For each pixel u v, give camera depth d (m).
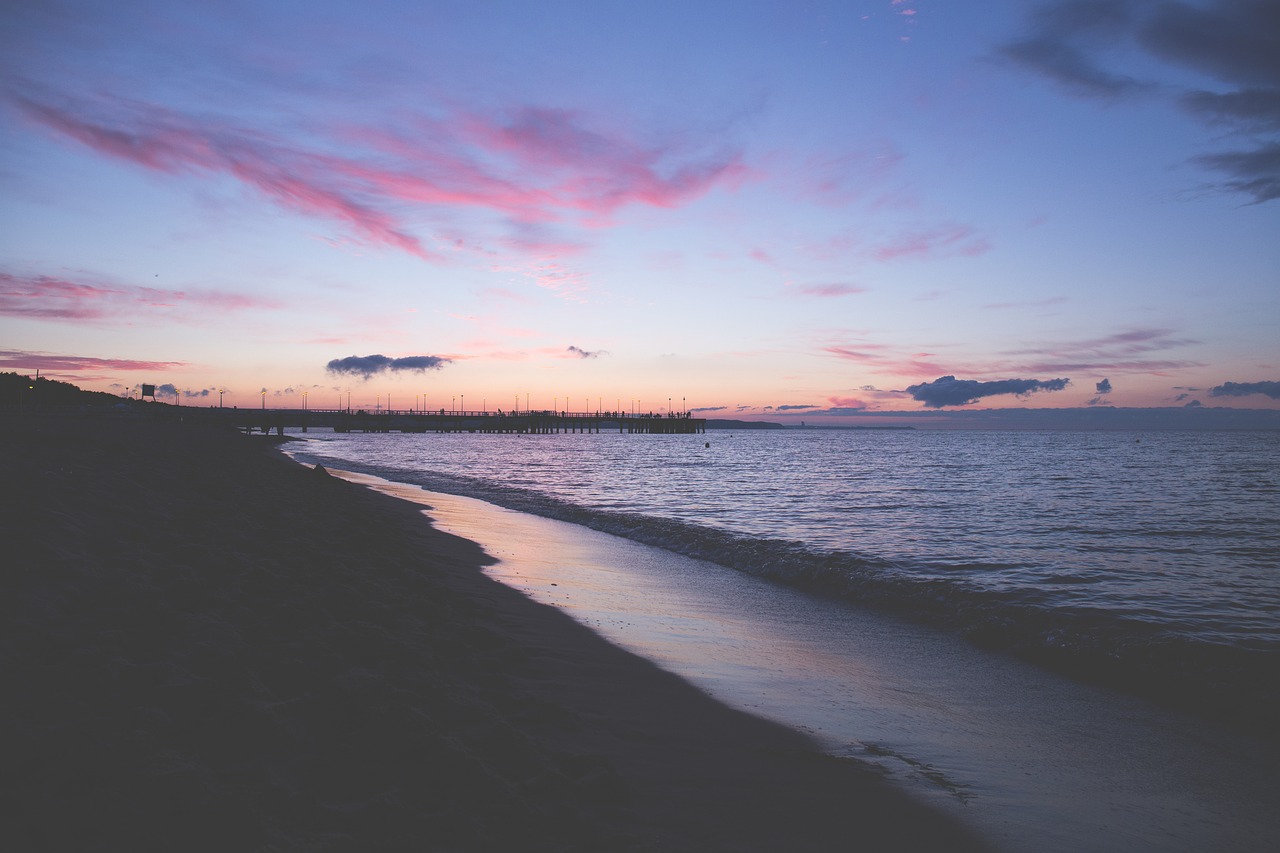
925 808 4.62
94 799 2.98
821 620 10.02
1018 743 5.89
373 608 7.26
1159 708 6.79
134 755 3.37
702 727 5.73
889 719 6.29
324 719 4.35
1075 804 4.84
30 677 4.13
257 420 155.38
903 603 10.91
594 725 5.49
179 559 7.83
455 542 15.29
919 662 8.15
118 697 4.07
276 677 4.87
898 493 35.53
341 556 10.38
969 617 9.87
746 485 40.91
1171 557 16.62
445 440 159.50
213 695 4.30
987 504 29.78
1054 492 36.25
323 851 2.98
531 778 4.10
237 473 22.66
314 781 3.67
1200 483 42.66
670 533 17.77
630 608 10.20
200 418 148.88
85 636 4.96
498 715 5.07
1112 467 61.50
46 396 139.25
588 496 32.72
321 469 29.58
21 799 2.93
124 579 6.47
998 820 4.54
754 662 7.85
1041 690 7.27
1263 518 24.98
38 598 5.51
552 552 15.09
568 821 3.72
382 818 3.35
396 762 3.93
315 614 6.55
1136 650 8.44
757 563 14.04
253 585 7.39
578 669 7.01
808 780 4.88
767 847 3.92
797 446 135.75
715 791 4.56
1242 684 7.41
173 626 5.47
